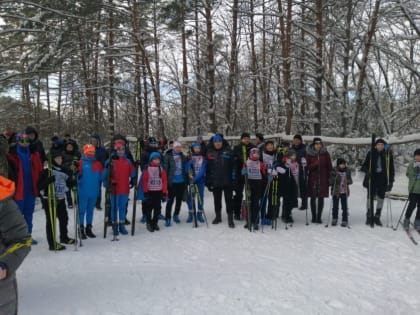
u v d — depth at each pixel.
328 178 8.21
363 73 15.69
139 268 5.17
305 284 4.69
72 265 5.31
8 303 2.21
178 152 8.20
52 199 6.07
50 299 4.10
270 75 20.97
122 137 7.30
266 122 22.61
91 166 7.00
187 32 17.61
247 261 5.60
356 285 4.77
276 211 7.91
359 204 10.62
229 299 4.15
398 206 10.30
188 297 4.18
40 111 28.53
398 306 4.24
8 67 14.07
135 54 16.23
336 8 16.34
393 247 6.54
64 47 14.54
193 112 26.58
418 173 7.63
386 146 8.09
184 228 7.81
